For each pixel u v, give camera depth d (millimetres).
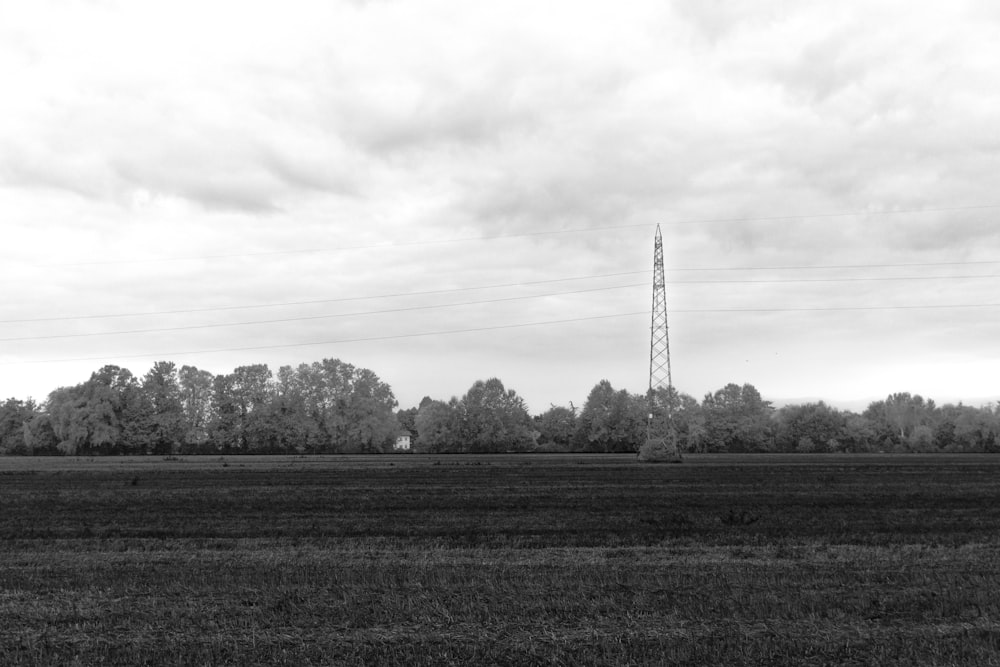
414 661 12672
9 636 14273
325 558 22656
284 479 61844
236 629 14500
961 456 133625
